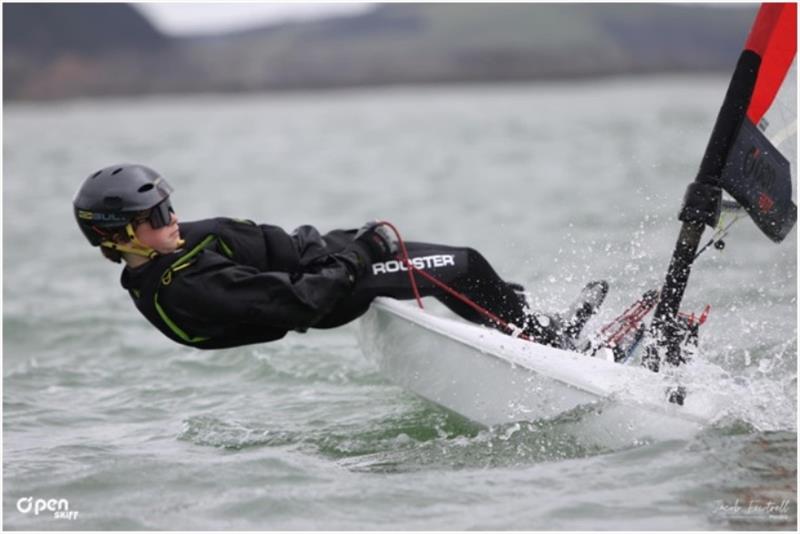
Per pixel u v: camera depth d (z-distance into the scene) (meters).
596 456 19.31
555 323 21.89
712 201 19.61
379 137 135.50
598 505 17.36
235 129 167.50
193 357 28.92
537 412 20.28
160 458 20.47
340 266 20.42
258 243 20.42
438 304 33.22
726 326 27.23
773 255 36.91
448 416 22.22
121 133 159.75
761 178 19.67
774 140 19.56
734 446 19.02
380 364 23.00
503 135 127.56
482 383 20.84
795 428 19.62
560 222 49.75
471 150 105.94
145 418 23.84
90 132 163.75
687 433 19.45
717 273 34.09
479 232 48.62
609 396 19.69
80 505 18.27
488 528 16.77
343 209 60.56
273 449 21.06
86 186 19.48
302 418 23.27
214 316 19.47
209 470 19.67
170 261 19.47
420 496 18.09
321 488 18.64
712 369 20.86
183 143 133.00
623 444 19.53
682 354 20.48
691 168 74.62
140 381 27.00
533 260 39.47
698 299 30.58
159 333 31.72
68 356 29.67
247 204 64.44
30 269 42.78
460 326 21.08
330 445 21.25
